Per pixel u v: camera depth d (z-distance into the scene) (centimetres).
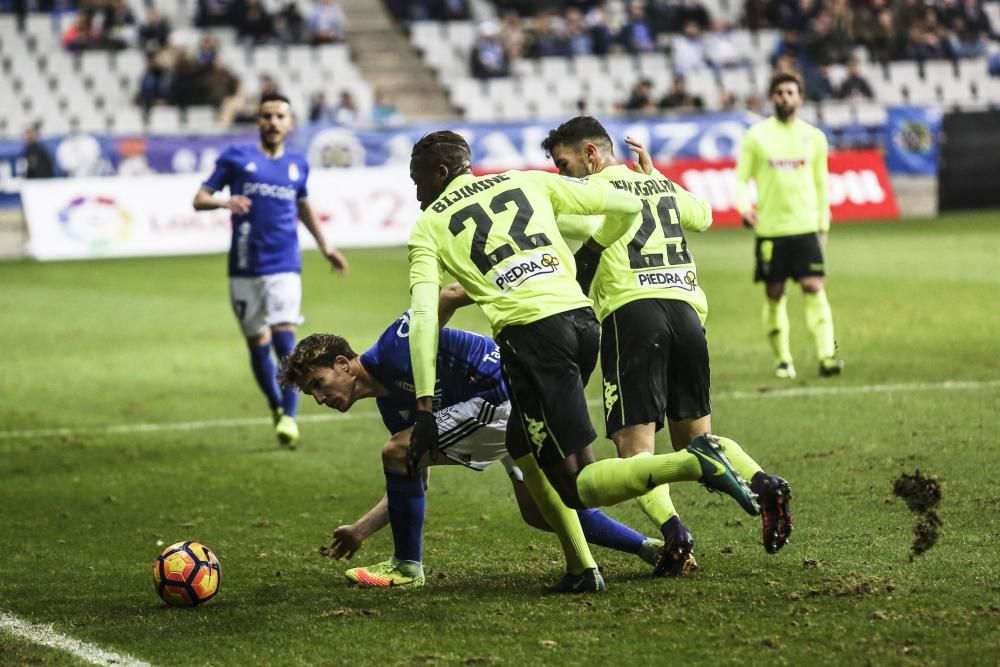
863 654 1405
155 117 8581
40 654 1537
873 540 1870
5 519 2295
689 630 1513
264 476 2588
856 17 9981
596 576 1703
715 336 4106
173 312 5134
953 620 1498
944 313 4316
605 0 10262
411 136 7588
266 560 1966
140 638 1584
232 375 3828
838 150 8569
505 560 1903
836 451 2497
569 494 1638
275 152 3020
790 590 1653
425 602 1691
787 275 3388
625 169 1892
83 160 7231
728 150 8138
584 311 1650
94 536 2159
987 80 10175
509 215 1653
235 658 1495
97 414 3306
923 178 8238
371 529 1834
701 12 10050
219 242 7125
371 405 3347
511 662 1435
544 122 7888
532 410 1625
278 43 9338
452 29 10000
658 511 1736
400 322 1748
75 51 8925
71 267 6612
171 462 2747
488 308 1639
